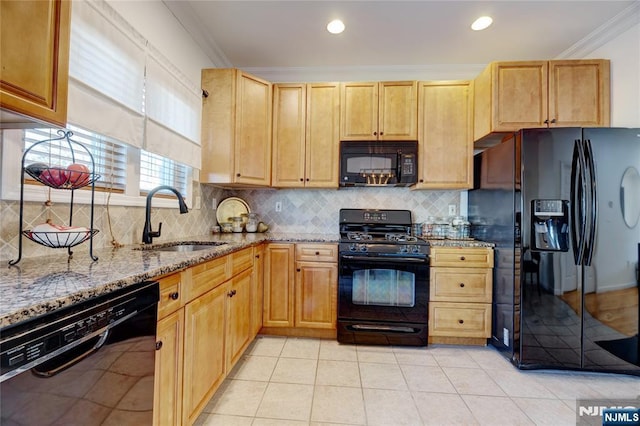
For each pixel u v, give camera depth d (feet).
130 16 5.51
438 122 8.82
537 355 6.61
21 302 2.19
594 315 6.44
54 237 3.46
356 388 5.89
